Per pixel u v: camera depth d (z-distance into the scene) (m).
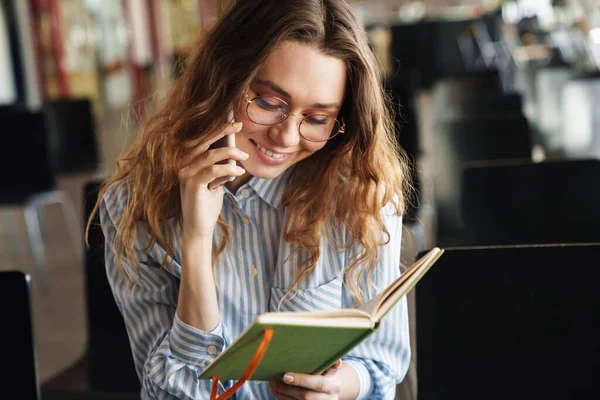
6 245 6.09
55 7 10.77
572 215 2.81
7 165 5.49
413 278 1.37
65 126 6.19
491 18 12.18
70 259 5.64
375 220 1.70
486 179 2.85
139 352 1.74
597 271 1.74
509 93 5.15
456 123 3.75
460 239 2.89
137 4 13.67
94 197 2.40
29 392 1.78
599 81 7.51
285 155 1.60
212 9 15.78
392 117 1.95
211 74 1.56
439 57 11.53
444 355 1.78
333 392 1.47
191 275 1.60
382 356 1.70
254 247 1.73
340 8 1.56
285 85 1.53
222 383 1.72
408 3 16.41
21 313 1.76
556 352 1.76
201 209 1.58
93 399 2.48
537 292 1.76
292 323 1.21
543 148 5.71
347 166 1.72
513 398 1.77
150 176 1.69
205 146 1.56
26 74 10.17
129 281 1.75
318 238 1.69
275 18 1.51
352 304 1.74
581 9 11.49
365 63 1.57
